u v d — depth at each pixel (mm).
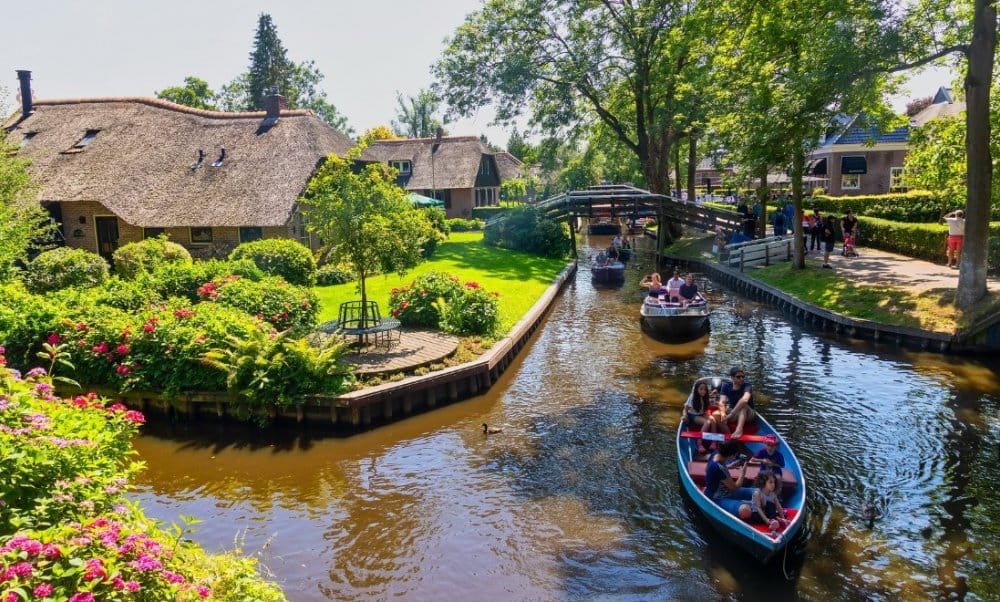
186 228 29062
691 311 19562
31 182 27453
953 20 17250
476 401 14594
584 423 13258
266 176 29031
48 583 4438
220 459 11750
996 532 9086
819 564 8453
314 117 33250
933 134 22203
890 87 21031
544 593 8055
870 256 28031
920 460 11273
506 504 10133
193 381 13117
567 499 10258
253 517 9812
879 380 15406
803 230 28047
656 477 10914
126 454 7316
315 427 13039
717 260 33312
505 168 68375
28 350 13258
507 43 35906
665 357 18016
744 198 27344
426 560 8727
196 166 30125
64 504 5477
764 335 20266
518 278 27344
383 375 14031
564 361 17766
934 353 17234
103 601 4566
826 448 11812
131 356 13445
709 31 24953
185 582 5055
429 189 53406
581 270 35375
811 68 18203
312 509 10047
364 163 36375
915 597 7777
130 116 32875
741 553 8484
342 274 24500
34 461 5539
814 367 16656
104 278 20453
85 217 29844
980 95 16719
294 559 8742
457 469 11320
